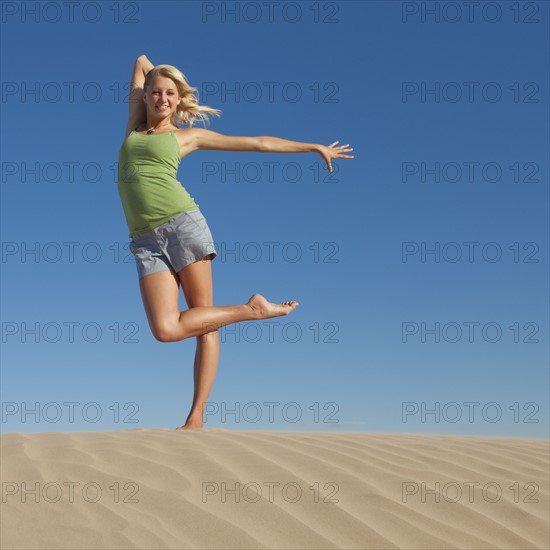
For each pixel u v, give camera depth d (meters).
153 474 2.86
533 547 2.57
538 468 3.48
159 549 2.24
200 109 4.78
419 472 3.22
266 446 3.42
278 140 4.63
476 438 4.30
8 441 3.32
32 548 2.18
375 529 2.56
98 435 3.57
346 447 3.58
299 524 2.53
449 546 2.51
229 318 4.43
